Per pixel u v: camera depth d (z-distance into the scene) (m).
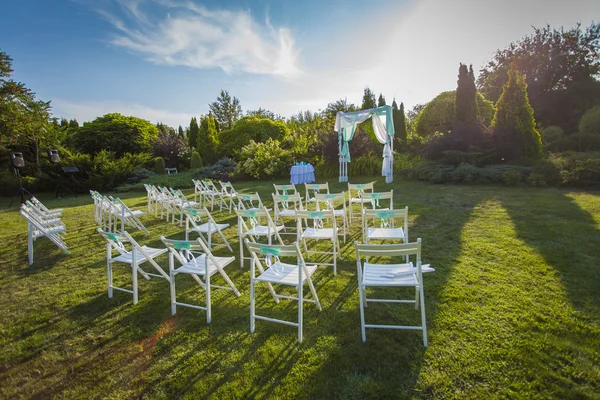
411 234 4.77
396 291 3.09
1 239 5.78
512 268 3.34
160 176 15.35
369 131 16.69
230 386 1.98
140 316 2.90
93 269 4.14
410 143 16.11
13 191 13.07
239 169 14.79
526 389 1.79
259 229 4.44
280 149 14.84
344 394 1.85
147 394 1.96
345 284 3.31
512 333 2.28
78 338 2.61
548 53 19.34
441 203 6.78
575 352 2.04
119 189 13.55
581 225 4.61
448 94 16.98
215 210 8.05
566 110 18.30
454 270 3.39
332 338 2.39
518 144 10.20
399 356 2.14
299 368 2.10
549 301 2.66
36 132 13.59
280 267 2.85
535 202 6.25
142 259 3.30
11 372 2.25
